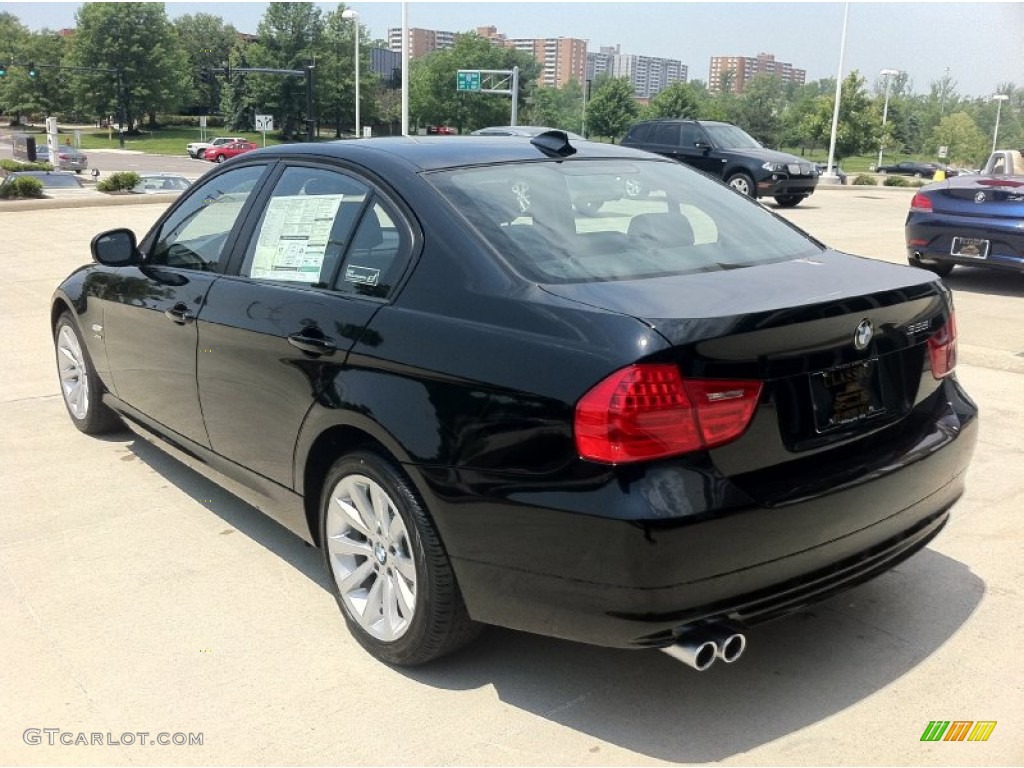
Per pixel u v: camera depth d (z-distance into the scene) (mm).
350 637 3342
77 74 105000
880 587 3656
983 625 3369
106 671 3125
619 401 2439
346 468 3133
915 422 3041
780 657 3182
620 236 3229
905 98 124750
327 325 3219
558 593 2602
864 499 2736
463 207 3129
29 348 7535
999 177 9703
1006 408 5855
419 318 2949
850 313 2740
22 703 2955
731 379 2496
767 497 2543
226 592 3664
